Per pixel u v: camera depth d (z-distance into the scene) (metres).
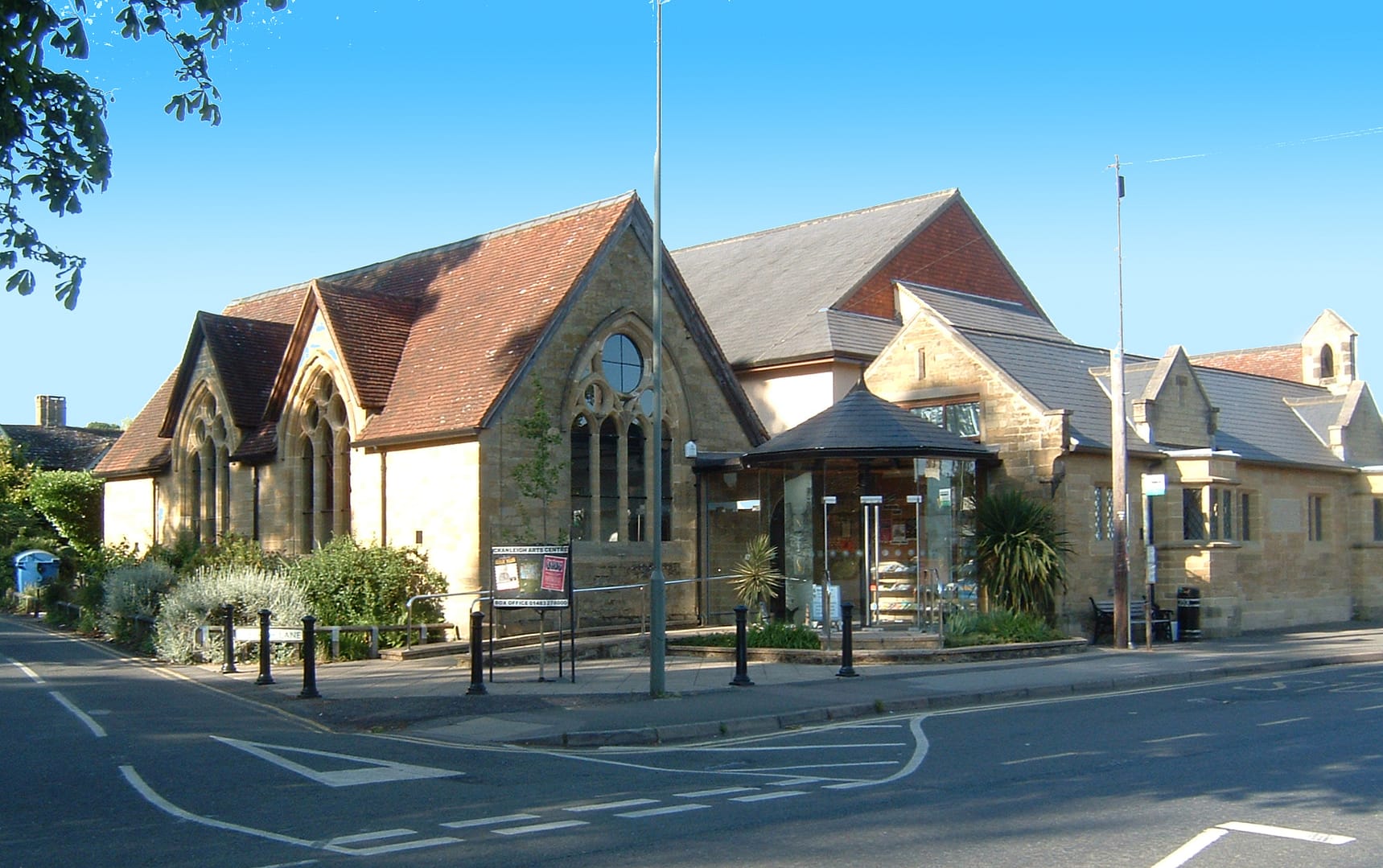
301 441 29.64
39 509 44.91
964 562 25.05
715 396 29.28
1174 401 29.44
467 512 24.38
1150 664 21.81
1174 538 28.47
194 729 14.98
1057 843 8.48
